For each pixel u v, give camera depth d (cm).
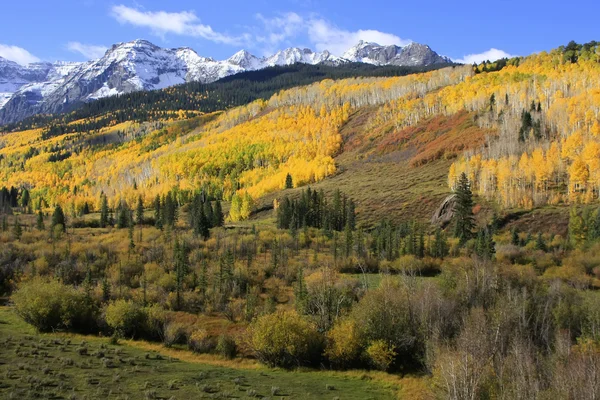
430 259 8188
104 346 5069
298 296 5997
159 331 5650
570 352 4253
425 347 4888
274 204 16400
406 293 5366
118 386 3681
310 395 4066
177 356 5119
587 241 9012
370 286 6812
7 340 4803
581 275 6994
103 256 8319
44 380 3562
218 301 6538
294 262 8319
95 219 15062
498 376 3794
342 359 5012
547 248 9038
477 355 3969
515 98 19050
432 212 12888
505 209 12031
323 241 10588
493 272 6009
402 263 7588
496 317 4728
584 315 5109
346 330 5041
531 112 17775
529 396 3478
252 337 5238
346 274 7712
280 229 12562
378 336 5050
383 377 4734
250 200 16812
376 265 8219
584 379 3522
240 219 16275
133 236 10706
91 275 7444
